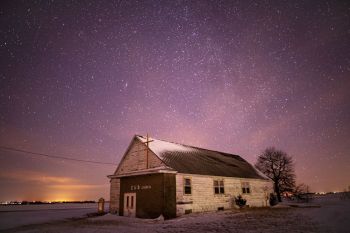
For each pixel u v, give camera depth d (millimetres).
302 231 11094
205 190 23031
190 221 16500
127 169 23812
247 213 20297
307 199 41375
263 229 12195
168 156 22641
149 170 20000
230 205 25297
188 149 28578
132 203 21188
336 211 18438
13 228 15898
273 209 24141
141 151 23156
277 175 42000
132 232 12867
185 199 20828
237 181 27406
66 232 13523
